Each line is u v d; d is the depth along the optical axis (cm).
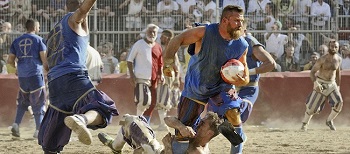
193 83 1166
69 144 1853
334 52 2494
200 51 1137
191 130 1112
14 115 2616
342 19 2889
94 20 2748
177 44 1130
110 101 1186
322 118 2717
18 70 2039
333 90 2484
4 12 2761
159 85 2366
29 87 2036
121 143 1386
